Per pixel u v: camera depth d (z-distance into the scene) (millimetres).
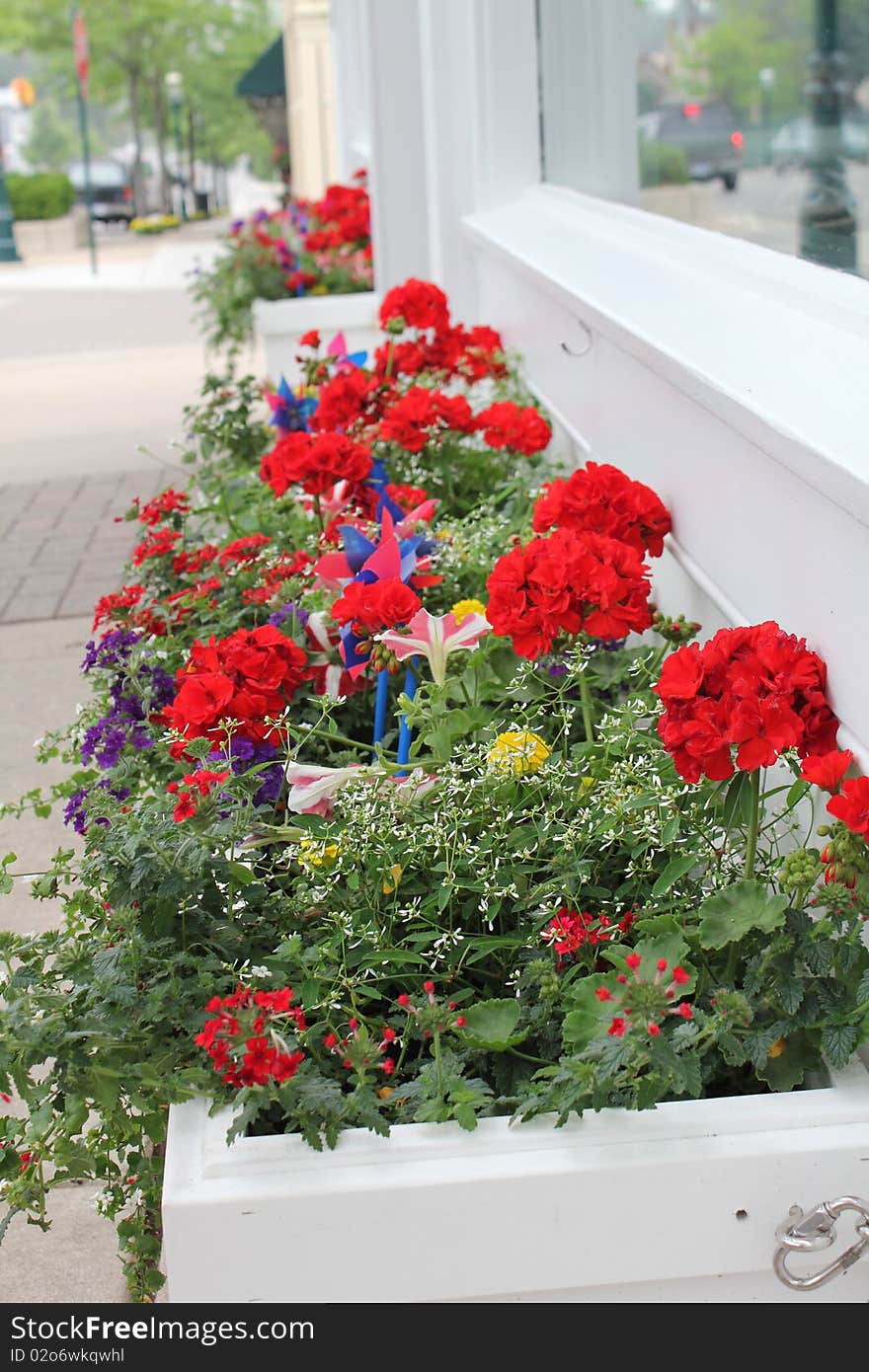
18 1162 1644
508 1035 1648
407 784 1911
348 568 2342
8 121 60750
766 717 1566
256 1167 1471
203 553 2902
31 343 12891
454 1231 1462
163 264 22797
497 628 2039
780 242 2570
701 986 1657
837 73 2328
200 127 55594
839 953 1533
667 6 3135
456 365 3912
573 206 3910
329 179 17125
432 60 4883
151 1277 1870
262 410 7379
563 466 3297
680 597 2545
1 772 3771
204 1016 1614
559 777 1899
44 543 6012
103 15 41000
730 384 1918
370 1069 1700
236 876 1773
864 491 1449
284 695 2156
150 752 2268
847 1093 1504
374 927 1799
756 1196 1461
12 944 1702
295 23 16641
